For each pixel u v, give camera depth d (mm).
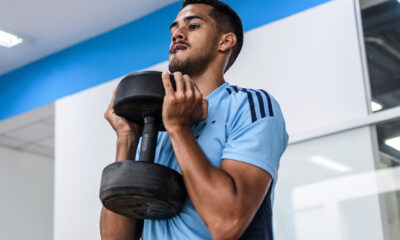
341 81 2914
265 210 1125
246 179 1048
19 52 4719
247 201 1012
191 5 1394
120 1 4117
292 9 3473
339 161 2748
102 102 3697
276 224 2795
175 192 1031
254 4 3635
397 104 2893
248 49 3240
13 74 4941
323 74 2971
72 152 3703
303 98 2986
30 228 6605
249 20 3625
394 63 3025
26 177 6590
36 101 4695
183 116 1052
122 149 1184
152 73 1093
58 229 3582
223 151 1113
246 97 1180
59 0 4109
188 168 1014
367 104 2814
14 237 6383
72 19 4328
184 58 1315
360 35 2943
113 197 1025
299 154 2859
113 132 3580
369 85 2846
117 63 4281
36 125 5301
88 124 3707
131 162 1028
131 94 1079
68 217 3576
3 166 6344
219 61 1346
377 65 2988
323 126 2863
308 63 3027
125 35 4316
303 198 2771
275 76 3105
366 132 2729
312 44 3049
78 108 3787
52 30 4461
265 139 1113
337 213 2662
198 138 1151
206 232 1078
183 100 1032
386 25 3094
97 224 3447
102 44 4430
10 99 4895
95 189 3531
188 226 1085
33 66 4824
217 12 1388
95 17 4301
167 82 1060
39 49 4691
